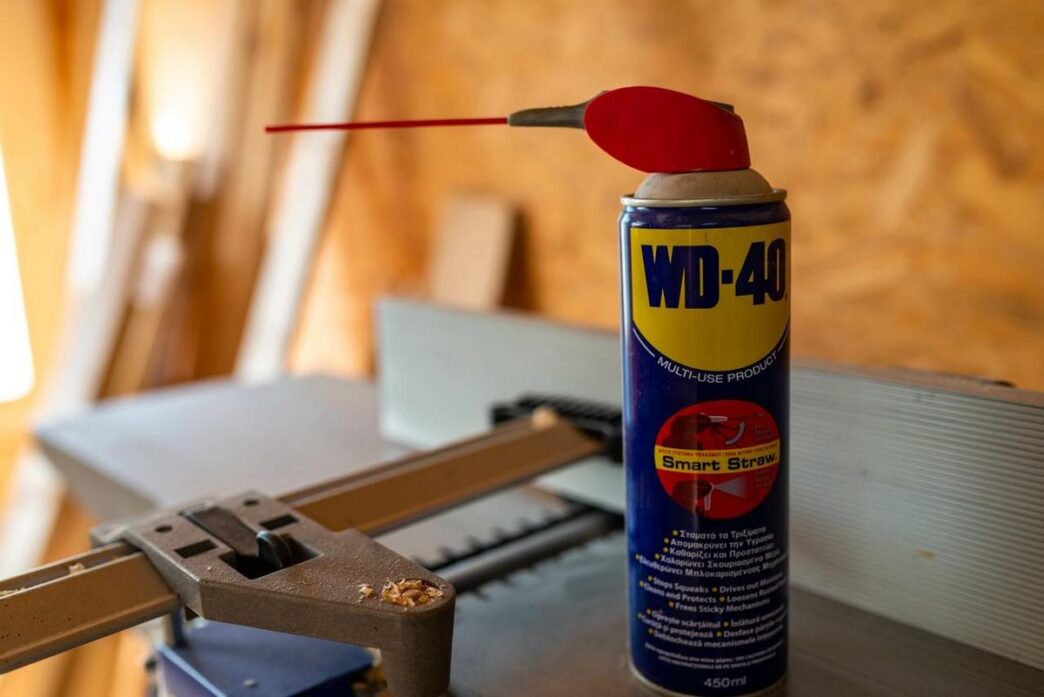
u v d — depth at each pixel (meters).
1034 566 0.58
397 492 0.68
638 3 1.65
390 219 2.24
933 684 0.58
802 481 0.69
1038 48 1.23
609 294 1.82
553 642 0.64
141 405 1.31
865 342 1.50
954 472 0.60
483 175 2.00
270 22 2.12
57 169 2.10
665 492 0.54
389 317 1.09
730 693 0.56
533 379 0.93
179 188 2.11
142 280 2.07
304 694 0.57
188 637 0.63
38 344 2.14
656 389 0.53
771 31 1.49
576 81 1.78
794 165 1.52
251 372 2.30
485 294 1.95
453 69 2.00
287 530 0.57
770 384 0.53
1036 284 1.29
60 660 1.74
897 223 1.42
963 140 1.32
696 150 0.51
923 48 1.34
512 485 0.73
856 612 0.67
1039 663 0.58
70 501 1.92
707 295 0.51
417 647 0.46
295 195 2.24
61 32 2.06
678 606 0.55
